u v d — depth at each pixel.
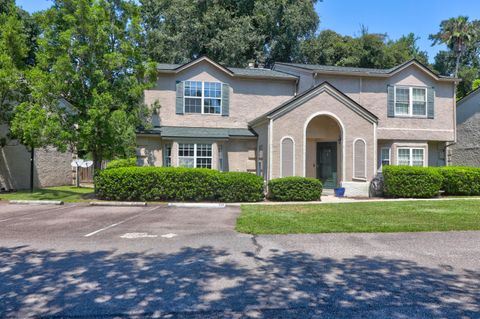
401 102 21.16
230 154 19.16
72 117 15.61
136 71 16.75
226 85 20.34
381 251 6.62
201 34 33.19
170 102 19.72
